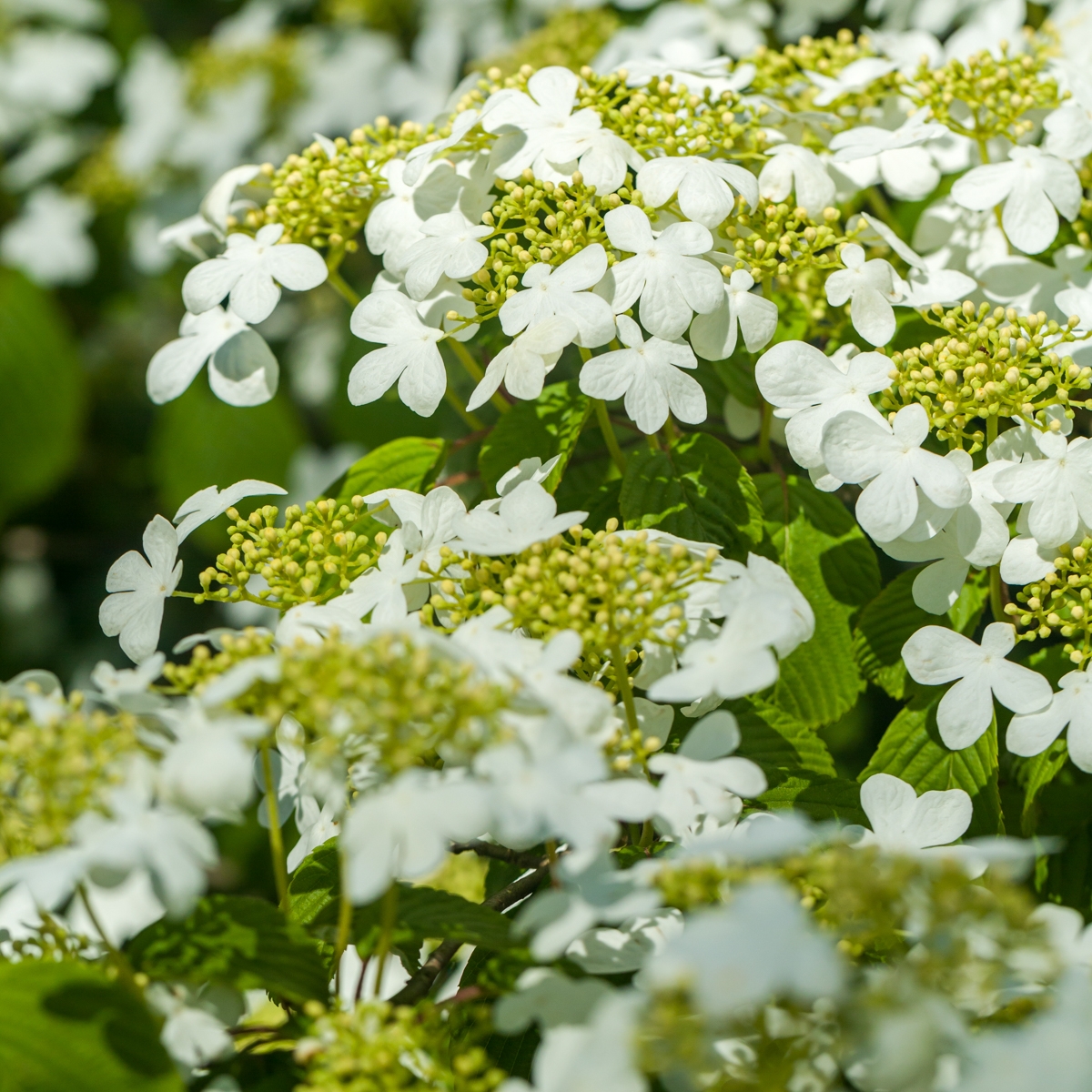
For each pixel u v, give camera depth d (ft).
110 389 8.75
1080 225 4.47
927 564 4.31
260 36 7.37
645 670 4.19
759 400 4.46
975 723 4.22
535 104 4.39
